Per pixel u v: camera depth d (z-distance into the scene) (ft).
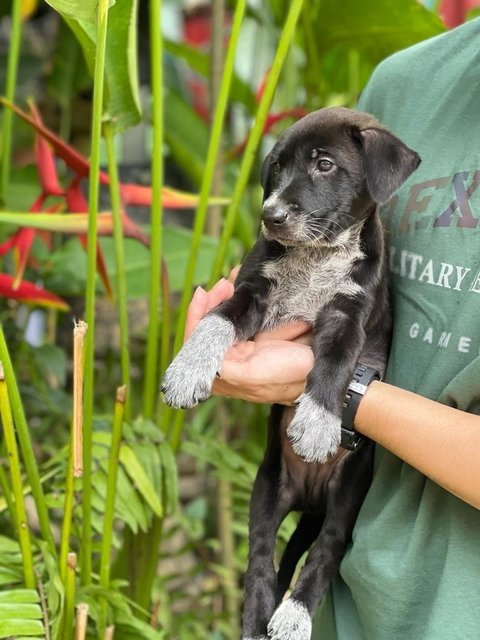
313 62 4.20
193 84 6.38
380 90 2.83
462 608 2.21
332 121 2.81
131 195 3.28
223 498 4.50
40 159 3.34
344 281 2.74
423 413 2.27
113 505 2.90
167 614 4.10
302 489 2.85
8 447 2.66
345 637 2.51
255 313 2.82
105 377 4.71
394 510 2.38
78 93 4.86
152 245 3.11
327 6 3.90
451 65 2.62
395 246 2.64
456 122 2.49
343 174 2.79
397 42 3.99
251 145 3.10
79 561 3.00
